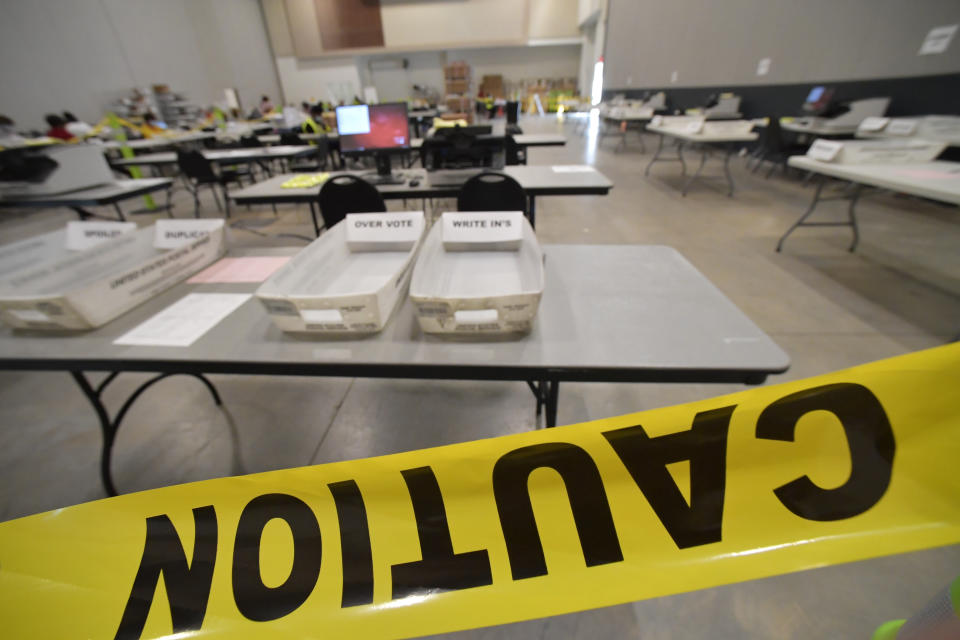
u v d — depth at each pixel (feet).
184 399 5.95
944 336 6.38
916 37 12.67
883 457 1.90
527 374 2.38
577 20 43.57
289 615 1.88
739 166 19.99
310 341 2.68
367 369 2.45
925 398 1.87
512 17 42.55
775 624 3.20
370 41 43.65
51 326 2.86
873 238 10.35
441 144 8.41
